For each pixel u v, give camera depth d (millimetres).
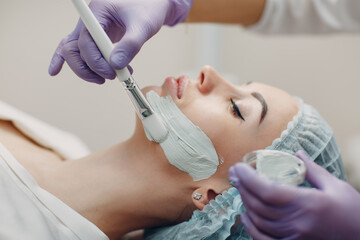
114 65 837
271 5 1438
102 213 1035
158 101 1021
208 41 2014
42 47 1866
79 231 976
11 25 1816
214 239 977
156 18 987
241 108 1034
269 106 1058
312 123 1063
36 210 949
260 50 2340
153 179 1029
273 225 785
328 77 2322
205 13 1364
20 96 1896
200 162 998
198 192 1005
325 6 1458
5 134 1198
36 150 1208
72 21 1865
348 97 2322
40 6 1824
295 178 739
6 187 951
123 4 1004
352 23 1483
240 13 1434
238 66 2369
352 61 2273
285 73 2355
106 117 2010
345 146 2352
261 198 754
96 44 886
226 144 1007
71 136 1449
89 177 1052
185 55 2115
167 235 1036
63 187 1041
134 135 1063
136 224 1087
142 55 2068
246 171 742
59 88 1929
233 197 964
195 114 1004
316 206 757
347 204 779
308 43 2293
